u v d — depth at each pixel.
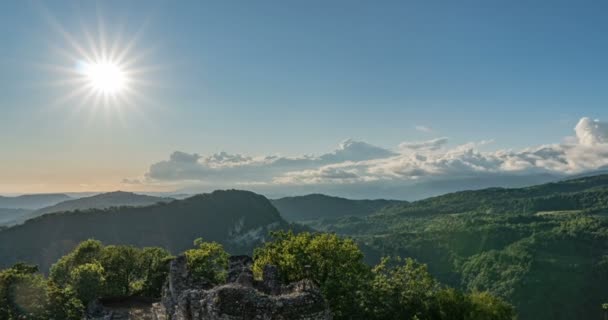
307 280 19.64
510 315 38.94
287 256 34.88
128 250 55.84
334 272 34.56
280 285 22.30
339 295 32.72
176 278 25.08
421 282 37.47
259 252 42.03
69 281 49.41
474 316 35.28
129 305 38.66
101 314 35.19
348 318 31.62
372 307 33.28
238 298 16.73
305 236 38.69
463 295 37.78
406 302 34.97
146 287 50.97
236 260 34.81
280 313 16.81
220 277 45.47
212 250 48.50
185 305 19.20
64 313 39.78
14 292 38.19
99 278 46.72
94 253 55.09
